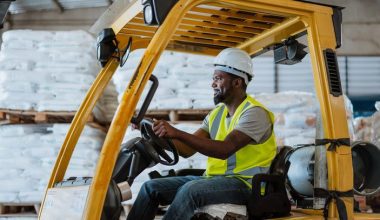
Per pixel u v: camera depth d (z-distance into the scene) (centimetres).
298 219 287
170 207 298
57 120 642
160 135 289
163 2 266
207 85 592
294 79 1209
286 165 326
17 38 606
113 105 668
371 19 1178
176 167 584
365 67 1208
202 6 306
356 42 1177
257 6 293
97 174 252
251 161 316
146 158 319
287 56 345
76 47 604
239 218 295
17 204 605
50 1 1084
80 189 265
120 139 255
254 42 359
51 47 605
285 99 620
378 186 311
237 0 287
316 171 298
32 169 599
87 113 330
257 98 627
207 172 333
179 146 358
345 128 297
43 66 604
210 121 350
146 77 262
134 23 323
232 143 301
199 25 337
